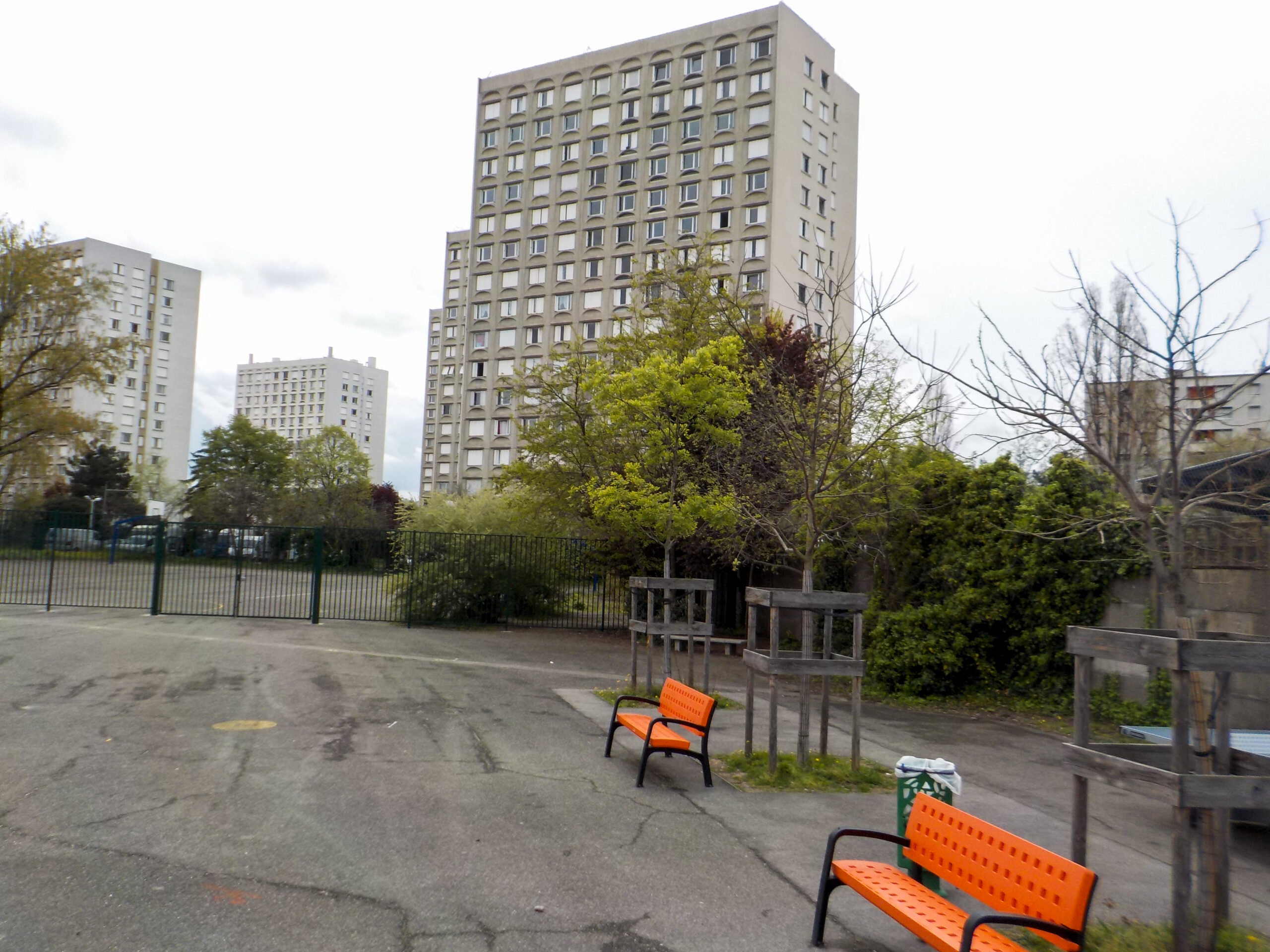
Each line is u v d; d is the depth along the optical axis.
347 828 6.13
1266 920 5.14
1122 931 4.57
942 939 3.72
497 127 75.81
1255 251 5.86
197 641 16.50
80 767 7.55
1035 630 12.21
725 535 16.77
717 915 4.88
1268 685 8.73
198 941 4.30
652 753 8.83
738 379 13.10
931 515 13.84
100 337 43.25
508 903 4.93
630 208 69.25
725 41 66.00
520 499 21.92
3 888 4.87
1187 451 6.95
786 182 64.00
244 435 80.94
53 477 46.22
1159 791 3.98
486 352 75.25
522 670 14.59
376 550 21.64
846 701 13.00
